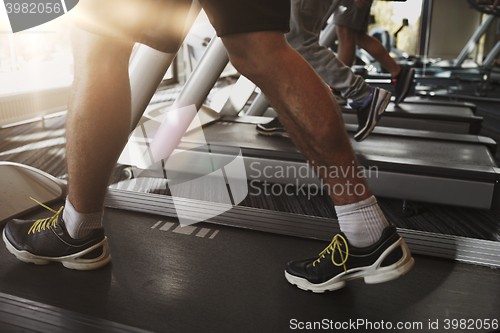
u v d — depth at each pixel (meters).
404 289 0.86
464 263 0.99
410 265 0.77
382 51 2.57
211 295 0.82
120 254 0.99
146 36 0.73
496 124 3.26
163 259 0.97
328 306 0.79
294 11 1.62
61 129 2.89
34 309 0.75
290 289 0.85
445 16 6.05
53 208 1.27
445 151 1.66
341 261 0.79
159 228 1.16
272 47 0.68
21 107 2.93
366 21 2.38
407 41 6.18
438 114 2.43
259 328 0.71
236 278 0.89
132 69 1.44
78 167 0.78
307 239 1.11
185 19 0.75
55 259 0.91
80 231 0.88
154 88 1.46
